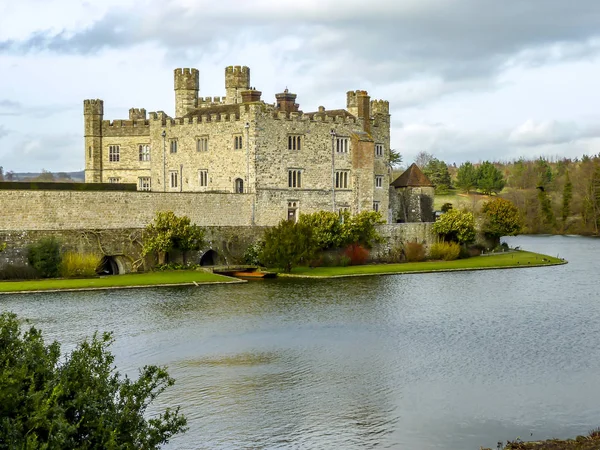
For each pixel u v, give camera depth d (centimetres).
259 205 10356
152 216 9375
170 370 5156
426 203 13088
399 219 13025
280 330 6309
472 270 10406
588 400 4566
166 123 11350
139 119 12144
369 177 11481
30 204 8531
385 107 12244
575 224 19812
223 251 9706
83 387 2930
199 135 10906
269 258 9456
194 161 11012
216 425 4178
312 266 10075
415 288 8600
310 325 6506
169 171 11375
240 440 3984
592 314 7094
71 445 2697
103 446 2786
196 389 4762
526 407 4450
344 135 11281
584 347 5806
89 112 11938
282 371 5153
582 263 11562
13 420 2602
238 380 4944
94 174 12006
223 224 10000
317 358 5481
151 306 7169
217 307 7200
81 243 8725
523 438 3997
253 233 9969
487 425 4181
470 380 4962
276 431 4100
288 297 7806
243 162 10400
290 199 10675
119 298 7544
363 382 4919
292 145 10669
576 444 3819
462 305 7544
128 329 6234
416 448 3888
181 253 9394
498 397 4625
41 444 2566
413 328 6450
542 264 11050
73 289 7869
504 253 12488
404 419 4272
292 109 11075
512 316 6981
